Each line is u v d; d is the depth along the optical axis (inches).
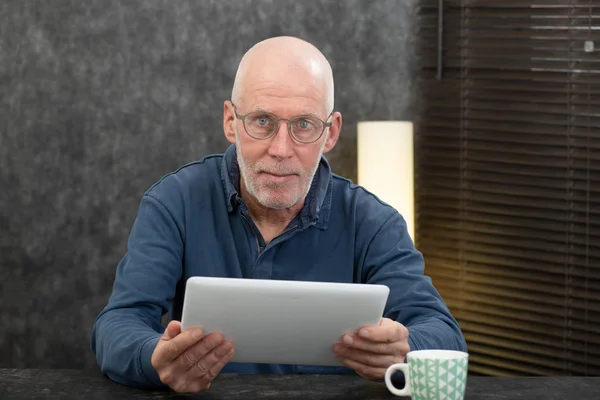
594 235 163.3
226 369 94.3
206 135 193.3
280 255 98.5
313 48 93.7
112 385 80.7
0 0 189.3
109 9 190.4
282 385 80.0
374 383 81.0
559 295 169.0
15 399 74.8
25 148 190.7
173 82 192.2
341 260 99.7
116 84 191.2
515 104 176.4
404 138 178.2
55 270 191.3
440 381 68.0
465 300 185.2
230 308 72.9
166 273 94.1
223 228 98.2
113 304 91.4
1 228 190.9
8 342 191.0
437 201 190.1
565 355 168.1
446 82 188.9
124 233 191.8
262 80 90.7
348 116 197.8
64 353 191.3
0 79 190.1
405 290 96.3
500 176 179.0
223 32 193.0
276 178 90.6
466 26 185.0
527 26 174.6
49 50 189.9
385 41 195.6
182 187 98.9
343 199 101.7
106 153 191.3
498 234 179.3
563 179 168.4
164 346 74.9
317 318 74.8
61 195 191.2
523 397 75.6
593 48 163.9
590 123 164.2
